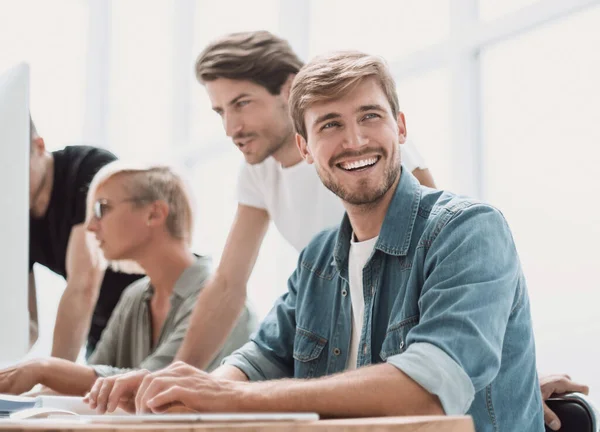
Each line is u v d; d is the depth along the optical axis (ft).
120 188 8.54
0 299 3.22
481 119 7.87
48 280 9.09
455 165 7.85
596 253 6.87
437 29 8.48
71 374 5.30
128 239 8.54
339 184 4.33
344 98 4.29
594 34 6.92
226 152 11.30
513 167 7.57
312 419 2.44
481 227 3.86
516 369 3.96
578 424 3.90
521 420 3.92
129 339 8.38
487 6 7.91
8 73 3.40
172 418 2.47
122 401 3.68
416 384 3.18
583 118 7.01
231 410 3.08
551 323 7.16
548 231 7.25
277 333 4.72
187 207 8.63
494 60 7.78
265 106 7.57
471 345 3.38
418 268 4.02
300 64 7.62
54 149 8.84
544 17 7.14
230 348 7.98
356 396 3.10
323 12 10.09
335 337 4.41
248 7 11.43
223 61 7.64
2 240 3.25
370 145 4.27
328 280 4.55
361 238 4.45
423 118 8.45
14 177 3.31
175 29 12.73
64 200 8.87
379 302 4.20
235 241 8.00
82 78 14.20
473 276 3.66
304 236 7.50
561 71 7.18
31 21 14.03
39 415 2.96
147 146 13.19
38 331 8.88
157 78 13.19
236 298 8.01
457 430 2.40
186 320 8.04
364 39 9.45
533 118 7.41
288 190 7.52
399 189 4.29
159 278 8.34
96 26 14.30
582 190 7.00
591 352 6.82
